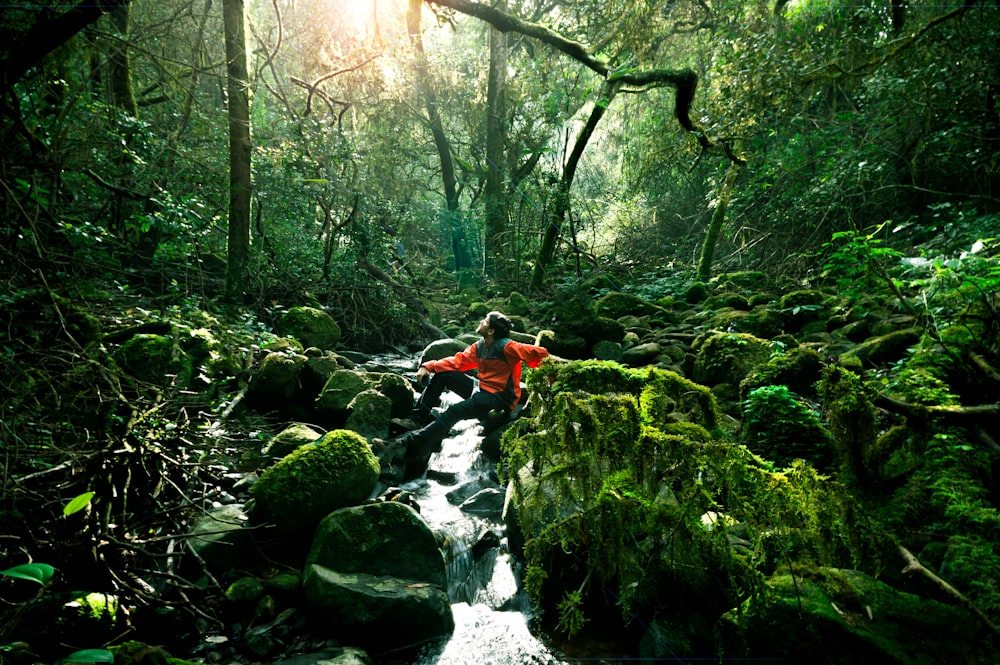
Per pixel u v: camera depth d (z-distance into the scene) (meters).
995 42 7.89
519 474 3.17
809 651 2.12
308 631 2.67
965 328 3.62
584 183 16.70
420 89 13.05
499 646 2.68
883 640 2.04
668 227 14.10
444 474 4.18
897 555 2.42
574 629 2.40
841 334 5.48
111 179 5.90
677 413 3.08
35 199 4.07
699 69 12.23
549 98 12.05
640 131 13.55
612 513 2.40
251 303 6.68
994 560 2.25
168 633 2.56
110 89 6.19
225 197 7.24
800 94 8.66
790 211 9.55
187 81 8.77
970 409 2.83
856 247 4.79
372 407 4.41
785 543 2.45
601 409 2.58
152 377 4.21
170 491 3.18
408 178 13.62
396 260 9.22
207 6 7.44
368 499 3.62
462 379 4.63
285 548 3.12
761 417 3.36
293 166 7.76
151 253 6.91
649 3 10.13
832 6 9.67
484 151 13.51
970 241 6.24
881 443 2.88
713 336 4.90
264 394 4.64
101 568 2.44
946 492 2.58
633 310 7.47
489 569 3.24
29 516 2.62
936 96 8.09
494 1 12.75
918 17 8.89
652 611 2.60
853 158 8.66
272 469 3.23
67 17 3.44
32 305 4.18
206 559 2.90
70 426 3.14
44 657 2.24
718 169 10.71
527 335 6.30
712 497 2.39
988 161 7.88
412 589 2.76
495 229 12.33
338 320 7.38
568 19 13.33
